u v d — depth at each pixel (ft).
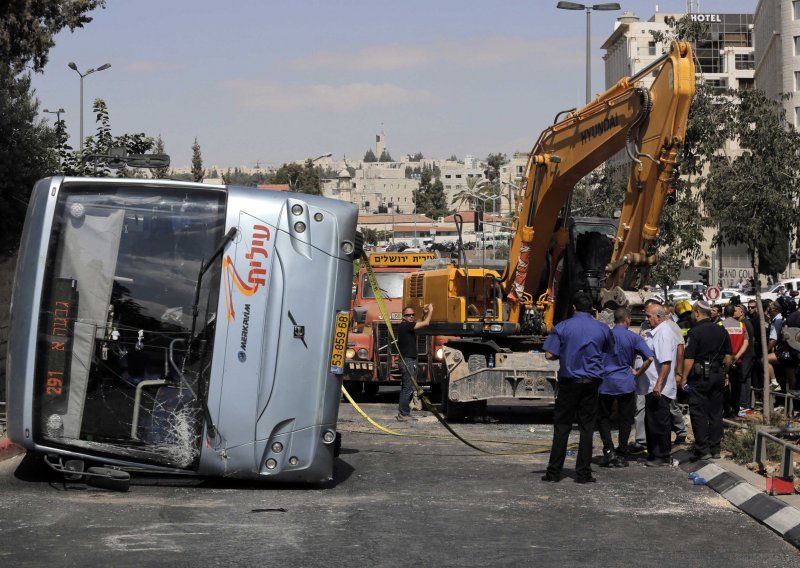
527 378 59.31
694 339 42.09
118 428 33.96
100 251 34.12
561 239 62.18
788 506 31.01
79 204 34.19
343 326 35.37
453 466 41.88
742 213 56.03
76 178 34.50
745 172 57.77
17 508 30.78
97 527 28.53
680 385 42.73
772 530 29.91
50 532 27.68
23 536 27.14
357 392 77.15
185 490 34.81
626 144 51.90
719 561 26.14
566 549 27.20
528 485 37.42
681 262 85.25
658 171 50.60
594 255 62.18
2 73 60.29
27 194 59.36
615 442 50.96
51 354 33.73
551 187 58.54
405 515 31.42
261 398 34.24
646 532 29.53
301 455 34.78
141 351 34.01
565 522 30.81
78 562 24.63
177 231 34.32
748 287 174.70
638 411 46.57
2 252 61.21
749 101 61.11
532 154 60.13
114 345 33.96
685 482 38.65
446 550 26.86
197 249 34.32
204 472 34.30
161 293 34.17
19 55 74.49
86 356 33.83
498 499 34.47
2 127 57.47
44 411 33.68
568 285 62.69
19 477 36.09
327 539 27.81
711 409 42.45
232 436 34.09
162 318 34.09
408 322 60.54
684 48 50.11
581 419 38.19
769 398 50.39
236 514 30.96
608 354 42.06
